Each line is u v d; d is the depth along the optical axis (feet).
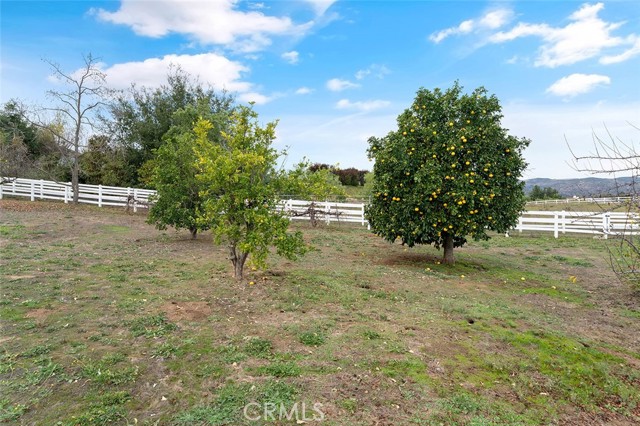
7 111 83.61
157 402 11.68
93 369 13.19
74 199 70.49
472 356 15.64
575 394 13.57
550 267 35.65
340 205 61.36
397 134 32.22
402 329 17.95
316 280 25.61
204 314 18.94
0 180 71.82
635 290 27.20
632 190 18.20
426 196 30.09
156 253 34.22
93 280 24.20
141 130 82.28
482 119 30.91
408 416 11.43
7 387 12.10
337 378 13.28
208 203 24.41
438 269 32.40
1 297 20.15
